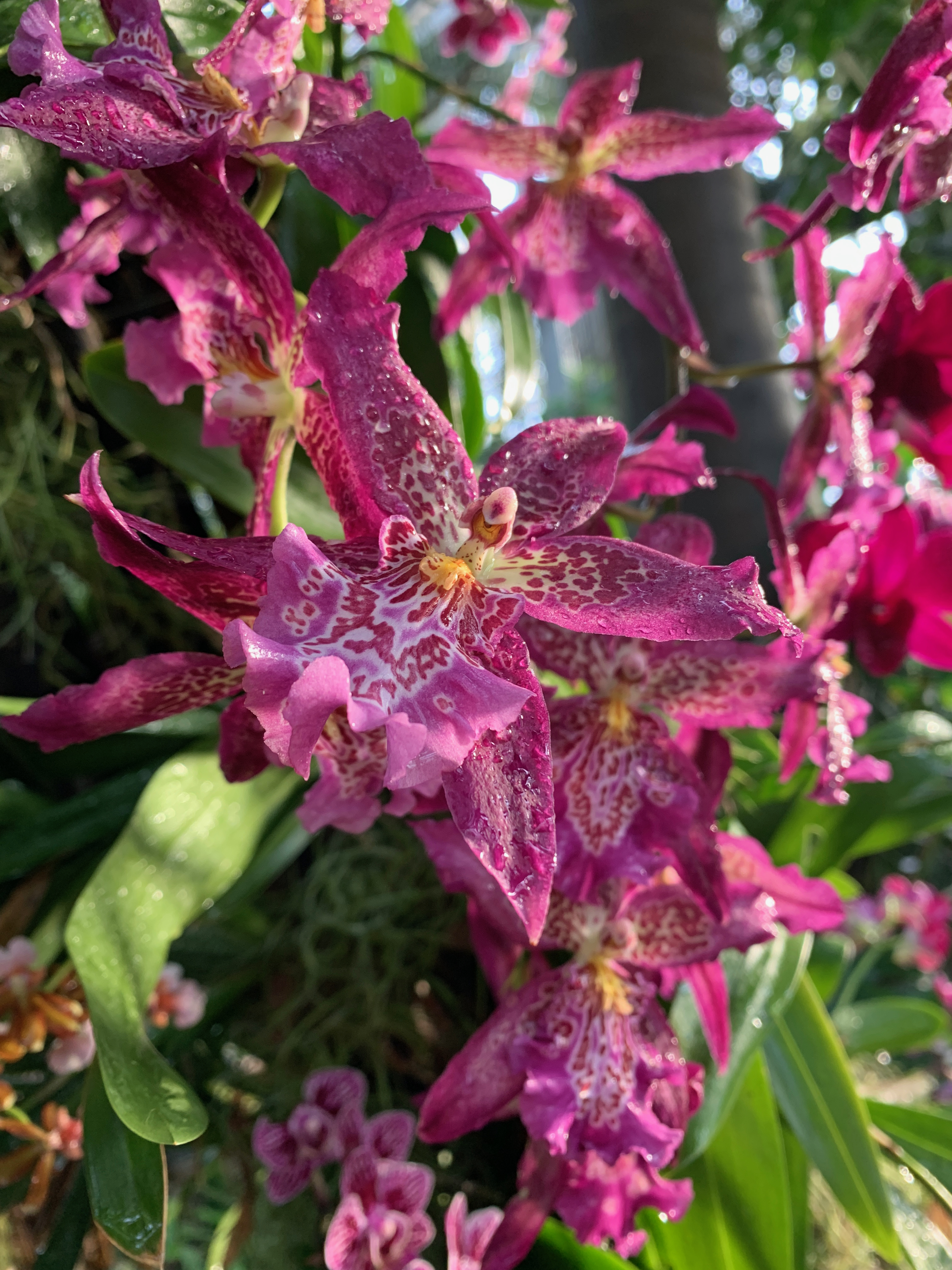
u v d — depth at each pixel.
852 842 0.31
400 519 0.13
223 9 0.20
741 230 0.38
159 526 0.12
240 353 0.16
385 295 0.13
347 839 0.28
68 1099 0.22
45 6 0.14
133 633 0.30
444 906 0.27
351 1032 0.25
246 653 0.11
